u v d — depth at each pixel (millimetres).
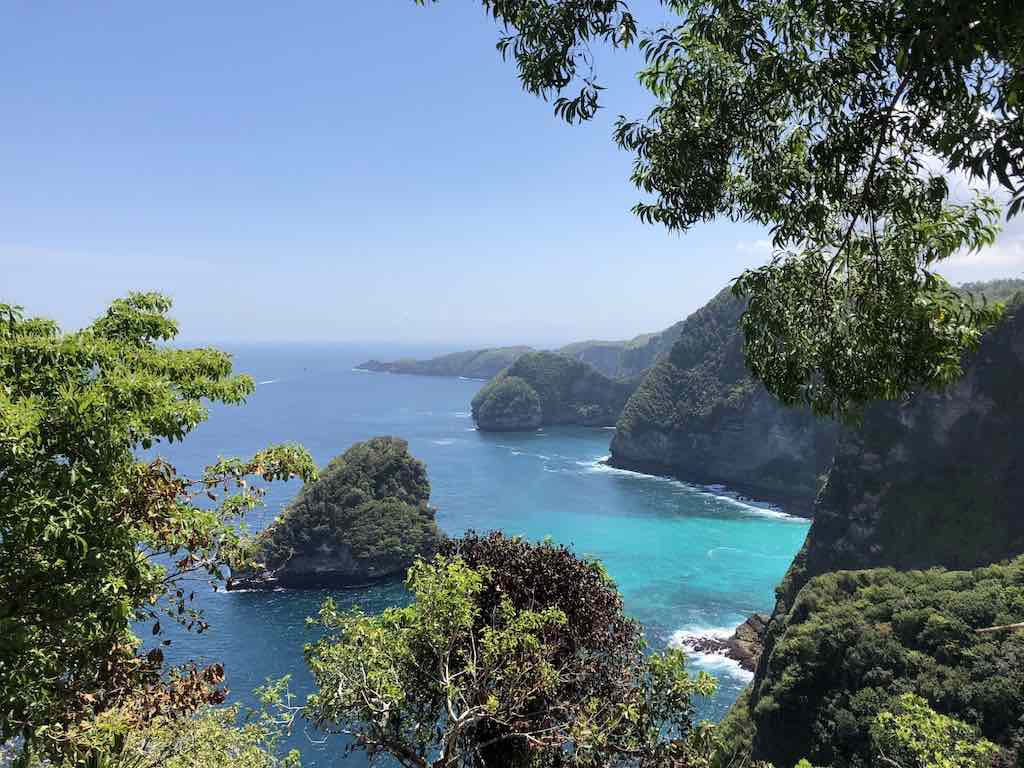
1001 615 40312
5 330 8695
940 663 39938
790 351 6699
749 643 65250
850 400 6586
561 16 5797
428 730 11211
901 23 4543
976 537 86625
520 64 6301
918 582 49750
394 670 10609
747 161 6746
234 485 9797
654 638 67750
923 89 4703
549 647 11023
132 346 10789
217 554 9148
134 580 8000
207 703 8984
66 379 8219
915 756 16125
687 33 6078
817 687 43938
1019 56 4133
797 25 5598
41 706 7020
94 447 7465
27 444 6684
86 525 7344
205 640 61156
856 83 5453
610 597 12727
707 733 10969
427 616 10828
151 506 8297
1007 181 4570
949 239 6121
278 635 63219
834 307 6598
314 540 87188
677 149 6629
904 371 6191
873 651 42219
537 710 11086
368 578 87812
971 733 15539
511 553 13086
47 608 7199
